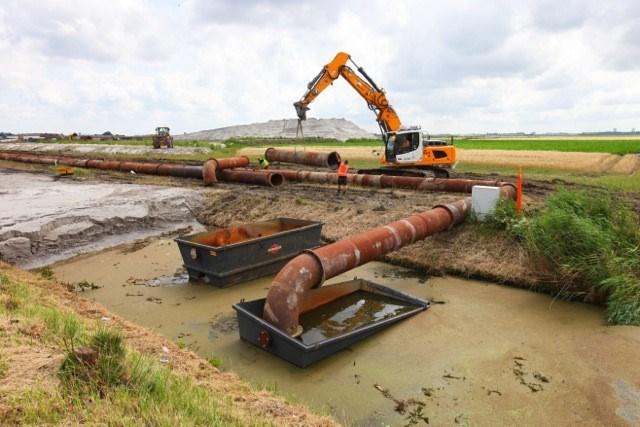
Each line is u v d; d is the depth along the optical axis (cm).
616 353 688
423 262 1129
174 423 387
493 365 692
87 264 1257
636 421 548
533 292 971
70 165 3228
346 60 2159
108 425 374
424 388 642
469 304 923
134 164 2800
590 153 4103
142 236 1530
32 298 772
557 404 593
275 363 722
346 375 681
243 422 436
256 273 1116
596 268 881
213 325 873
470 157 3719
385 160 2194
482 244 1147
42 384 414
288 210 1616
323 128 15188
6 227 1309
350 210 1506
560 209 1038
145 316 919
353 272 1137
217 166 2277
